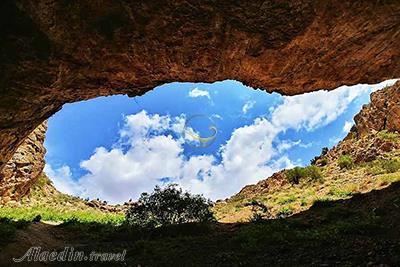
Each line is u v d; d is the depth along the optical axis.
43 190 31.58
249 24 9.68
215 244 12.69
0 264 11.03
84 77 11.09
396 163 22.52
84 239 15.61
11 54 9.31
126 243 14.20
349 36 10.84
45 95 11.16
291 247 10.52
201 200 17.67
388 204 13.41
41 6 8.55
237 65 11.48
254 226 14.52
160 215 17.09
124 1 8.75
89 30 9.34
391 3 9.60
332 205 16.84
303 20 9.67
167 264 10.78
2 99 10.44
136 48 10.18
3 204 25.03
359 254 8.75
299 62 11.70
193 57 10.83
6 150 13.32
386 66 13.07
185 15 9.27
